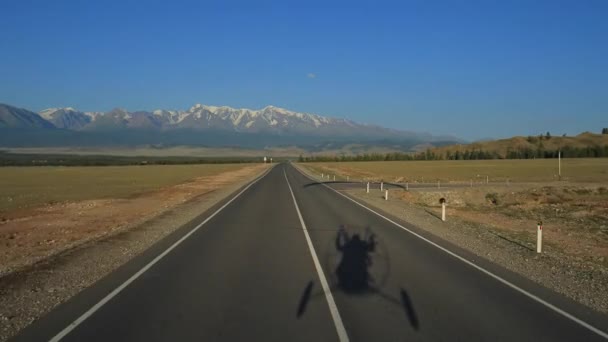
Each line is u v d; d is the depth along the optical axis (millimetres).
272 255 13344
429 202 40688
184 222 21172
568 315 8234
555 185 54781
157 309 8266
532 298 9281
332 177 73562
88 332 7141
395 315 7984
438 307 8516
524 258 13984
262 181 60375
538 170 91000
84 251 14203
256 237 16703
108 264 12266
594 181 62781
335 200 33438
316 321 7633
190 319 7723
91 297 9070
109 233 18047
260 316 7867
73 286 10008
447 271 11555
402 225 20719
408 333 7141
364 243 15641
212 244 15227
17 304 8695
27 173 88562
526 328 7484
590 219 28484
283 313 8031
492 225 24391
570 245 18547
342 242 15742
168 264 12117
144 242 15836
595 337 7148
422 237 17297
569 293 9844
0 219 24594
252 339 6840
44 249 15719
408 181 65000
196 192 43250
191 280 10391
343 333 7094
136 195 40281
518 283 10492
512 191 47688
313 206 28750
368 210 27000
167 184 56531
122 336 6973
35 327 7387
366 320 7703
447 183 59906
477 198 43875
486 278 10906
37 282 10367
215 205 29344
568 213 31656
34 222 23016
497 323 7695
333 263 12289
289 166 140375
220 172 94875
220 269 11508
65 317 7867
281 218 22516
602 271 12797
